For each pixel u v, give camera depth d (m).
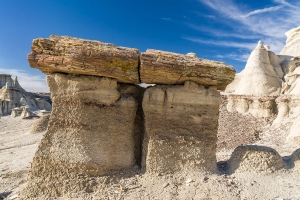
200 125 6.63
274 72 24.05
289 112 16.11
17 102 45.34
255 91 22.38
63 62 5.85
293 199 5.46
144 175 6.29
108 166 6.23
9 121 32.66
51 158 5.96
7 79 52.38
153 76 6.32
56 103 6.23
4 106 42.78
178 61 6.23
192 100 6.59
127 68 6.12
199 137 6.59
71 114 6.17
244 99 19.41
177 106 6.57
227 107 20.69
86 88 6.21
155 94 6.53
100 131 6.25
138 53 6.38
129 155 6.59
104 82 6.29
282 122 15.65
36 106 49.84
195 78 6.48
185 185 5.94
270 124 16.30
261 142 13.26
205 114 6.66
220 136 14.75
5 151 14.84
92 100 6.25
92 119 6.21
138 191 5.75
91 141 6.13
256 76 23.05
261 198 5.50
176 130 6.53
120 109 6.50
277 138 13.51
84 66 5.91
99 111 6.29
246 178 6.38
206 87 6.89
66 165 5.92
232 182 6.15
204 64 6.39
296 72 20.41
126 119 6.58
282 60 26.78
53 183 5.80
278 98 17.58
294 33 29.64
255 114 18.44
